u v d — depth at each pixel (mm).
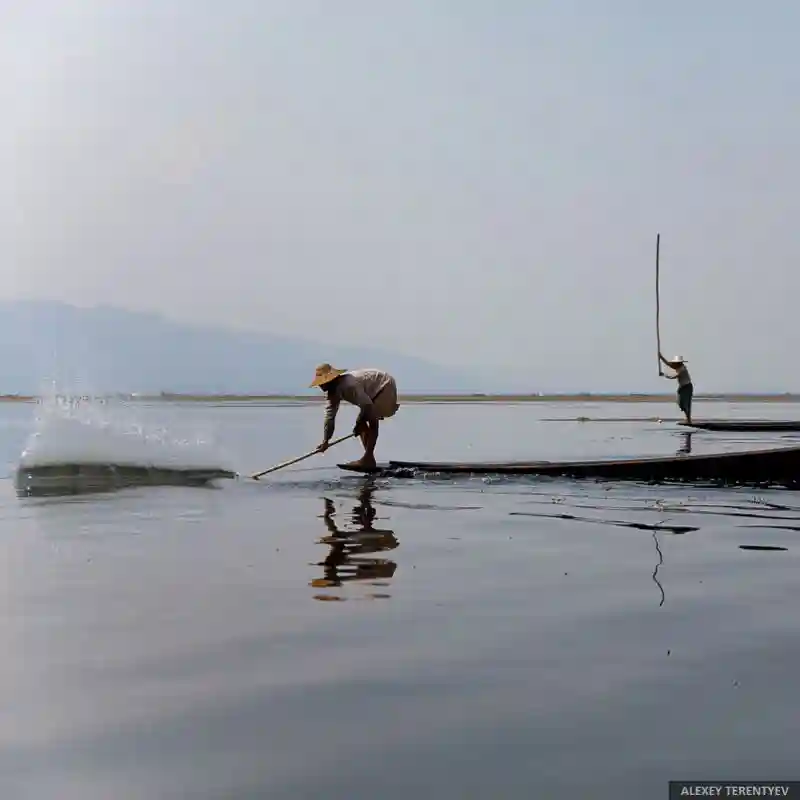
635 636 4305
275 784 2766
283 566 6145
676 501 9906
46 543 7176
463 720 3254
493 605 4949
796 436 23281
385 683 3645
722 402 109125
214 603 5031
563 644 4180
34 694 3533
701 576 5754
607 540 7254
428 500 10172
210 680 3695
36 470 11750
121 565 6215
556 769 2857
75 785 2764
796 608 4859
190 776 2824
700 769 2854
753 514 8859
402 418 44000
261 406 72938
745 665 3850
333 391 12328
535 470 12328
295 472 13664
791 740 3059
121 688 3600
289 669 3828
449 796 2684
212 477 12289
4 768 2885
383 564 6227
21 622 4613
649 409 65562
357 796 2689
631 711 3326
